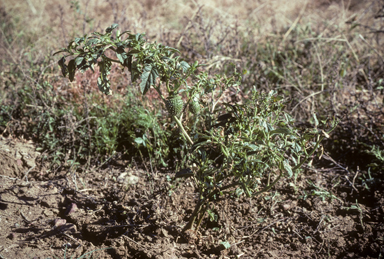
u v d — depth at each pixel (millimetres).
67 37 5270
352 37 5422
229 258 2510
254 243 2652
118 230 2766
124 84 4090
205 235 2711
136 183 3232
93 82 4086
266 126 2234
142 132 3654
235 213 2873
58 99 4051
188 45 4766
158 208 2900
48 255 2529
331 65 4555
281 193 3064
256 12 7230
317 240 2621
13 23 6316
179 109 2252
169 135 3504
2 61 4789
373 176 3195
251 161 2162
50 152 3635
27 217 2877
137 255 2525
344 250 2523
